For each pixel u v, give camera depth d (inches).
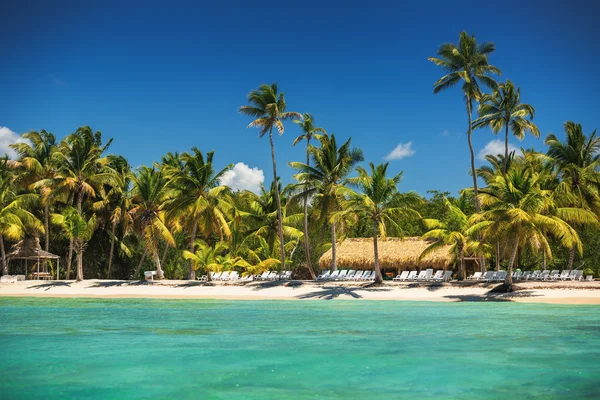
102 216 1989.4
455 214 1462.8
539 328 745.6
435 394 415.8
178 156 2054.6
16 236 1690.5
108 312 1000.2
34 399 407.5
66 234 1745.8
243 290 1453.0
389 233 2053.4
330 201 1604.3
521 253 1891.0
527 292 1209.4
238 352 576.7
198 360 536.7
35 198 1818.4
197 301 1259.8
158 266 1727.4
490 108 1556.3
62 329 757.9
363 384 444.8
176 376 473.7
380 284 1408.7
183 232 2190.0
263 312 984.3
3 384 449.4
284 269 1632.6
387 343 628.4
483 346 607.2
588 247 1860.2
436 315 910.4
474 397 407.8
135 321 851.4
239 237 1969.7
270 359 540.4
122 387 439.2
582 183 1549.0
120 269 2272.4
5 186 1825.8
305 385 442.6
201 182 1656.0
